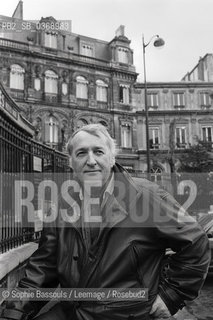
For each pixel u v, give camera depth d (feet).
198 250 6.64
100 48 137.49
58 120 121.08
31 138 22.47
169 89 141.38
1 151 16.17
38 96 118.73
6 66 114.32
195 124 139.64
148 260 6.69
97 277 6.48
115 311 6.44
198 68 169.58
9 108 23.39
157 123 138.92
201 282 6.68
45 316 7.13
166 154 135.03
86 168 7.03
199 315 15.42
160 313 6.61
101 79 132.05
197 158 124.16
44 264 7.30
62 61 123.44
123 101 135.54
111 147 7.41
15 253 16.62
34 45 119.14
